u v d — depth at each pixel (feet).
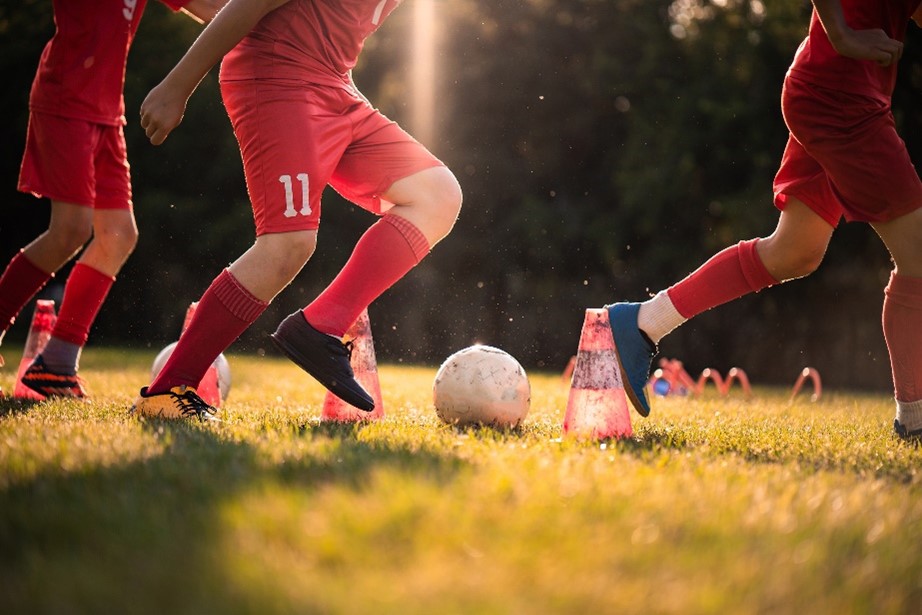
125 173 17.75
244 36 12.57
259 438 11.26
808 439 13.85
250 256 12.80
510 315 69.82
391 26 71.87
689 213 65.72
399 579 5.85
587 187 72.23
